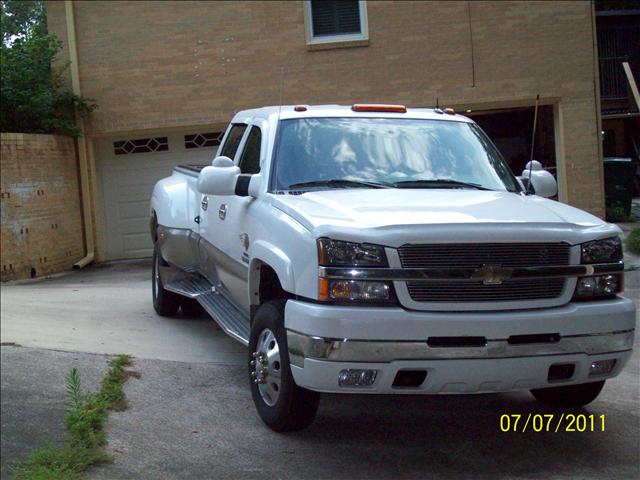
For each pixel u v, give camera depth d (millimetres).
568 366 4898
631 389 6375
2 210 12664
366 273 4648
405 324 4590
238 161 6809
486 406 6027
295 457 5074
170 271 8633
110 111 14500
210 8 14219
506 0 13898
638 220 13266
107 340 7910
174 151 14883
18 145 13008
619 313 4922
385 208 5070
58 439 5605
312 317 4676
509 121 15523
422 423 5676
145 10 14297
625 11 16484
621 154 16859
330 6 14148
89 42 14414
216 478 4820
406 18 14031
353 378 4664
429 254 4695
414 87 14117
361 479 4754
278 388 5234
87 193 14695
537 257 4836
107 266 14414
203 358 7270
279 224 5297
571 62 13914
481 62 14016
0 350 7426
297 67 14195
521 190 6176
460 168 6137
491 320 4648
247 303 6199
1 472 5199
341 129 6254
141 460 5125
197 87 14352
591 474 4805
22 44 14070
